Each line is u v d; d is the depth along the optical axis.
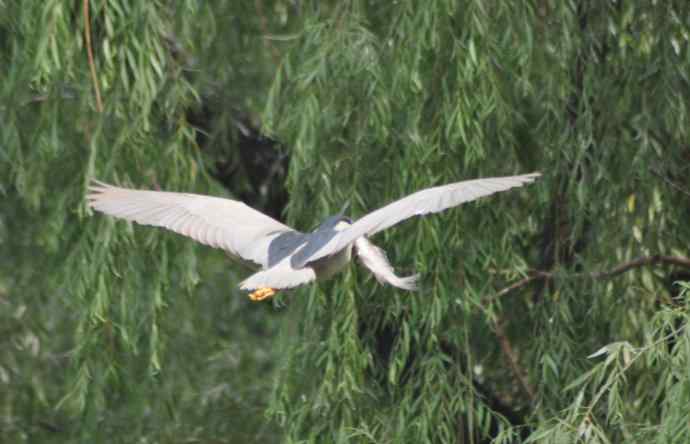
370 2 13.01
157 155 12.08
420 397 11.66
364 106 11.91
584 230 13.00
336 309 11.69
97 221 12.16
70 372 13.20
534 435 10.34
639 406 11.88
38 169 12.57
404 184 11.71
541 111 12.55
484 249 12.09
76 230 12.85
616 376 10.31
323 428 11.73
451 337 12.12
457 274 12.03
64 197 12.45
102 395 12.20
